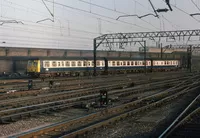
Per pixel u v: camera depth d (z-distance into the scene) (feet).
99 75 184.96
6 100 70.49
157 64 238.07
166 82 128.88
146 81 133.90
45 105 61.72
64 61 168.66
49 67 160.76
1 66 163.12
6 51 168.86
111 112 54.54
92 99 72.54
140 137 37.17
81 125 43.32
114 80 136.67
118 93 86.63
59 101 66.64
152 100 70.38
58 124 40.86
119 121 46.62
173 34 156.46
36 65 156.66
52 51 203.00
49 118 49.78
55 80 134.00
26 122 46.44
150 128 42.09
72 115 52.65
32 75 158.81
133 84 111.04
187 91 91.71
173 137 36.22
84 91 89.92
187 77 165.89
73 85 111.55
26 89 96.22
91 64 185.16
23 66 178.50
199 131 39.32
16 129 41.73
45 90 91.09
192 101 66.85
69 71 171.53
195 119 47.98
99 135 37.91
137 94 87.40
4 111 52.11
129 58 212.64
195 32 150.30
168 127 39.93
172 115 52.37
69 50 219.61
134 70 216.74
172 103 67.82
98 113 50.72
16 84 112.88
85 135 37.52
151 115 52.44
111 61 196.44
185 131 39.29
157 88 105.70
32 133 35.96
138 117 50.34
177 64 269.64
